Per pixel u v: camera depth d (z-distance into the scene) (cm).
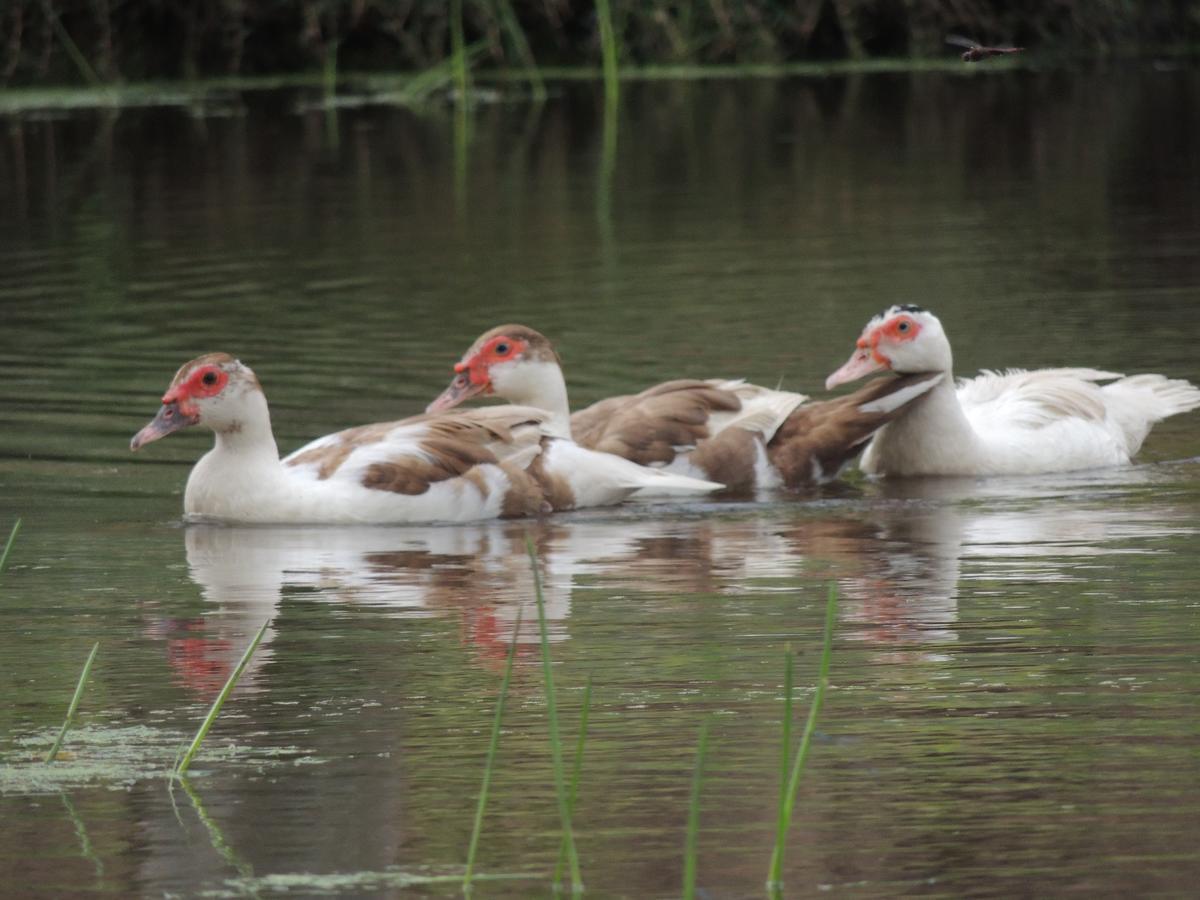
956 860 759
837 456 1534
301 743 909
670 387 1562
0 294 2239
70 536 1351
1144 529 1327
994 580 1188
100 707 970
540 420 1470
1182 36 4141
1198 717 916
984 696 955
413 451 1416
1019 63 4025
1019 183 2811
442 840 791
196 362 1392
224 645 1077
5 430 1662
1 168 3098
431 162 3108
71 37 3809
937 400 1540
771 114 3516
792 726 916
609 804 824
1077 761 861
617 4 4019
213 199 2825
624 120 3488
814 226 2533
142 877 760
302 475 1416
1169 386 1652
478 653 1050
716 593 1172
